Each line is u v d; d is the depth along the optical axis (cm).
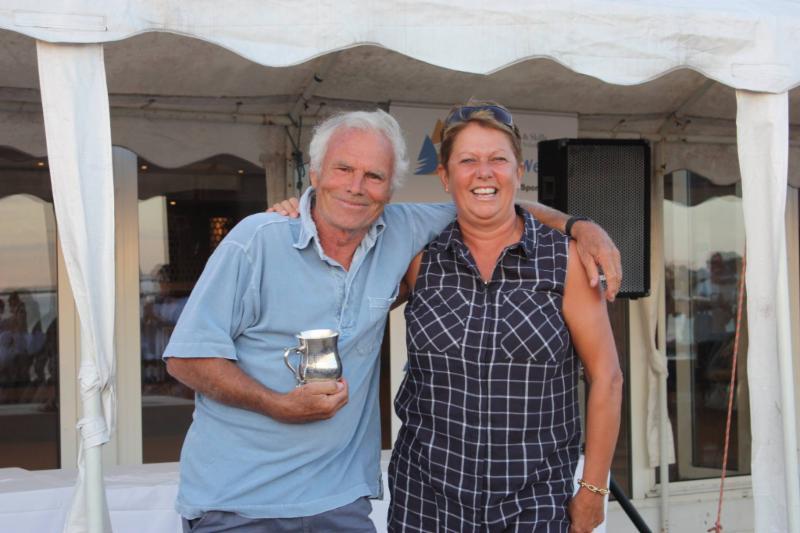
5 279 391
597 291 202
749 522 493
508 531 193
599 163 360
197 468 195
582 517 203
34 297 396
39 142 354
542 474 195
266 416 190
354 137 192
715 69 268
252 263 192
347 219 192
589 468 201
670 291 491
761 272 277
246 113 376
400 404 210
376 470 208
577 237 206
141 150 364
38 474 318
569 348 202
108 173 224
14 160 385
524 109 405
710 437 497
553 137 411
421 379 201
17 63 303
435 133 390
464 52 246
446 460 194
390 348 430
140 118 362
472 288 199
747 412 502
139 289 406
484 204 196
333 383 184
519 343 192
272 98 371
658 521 470
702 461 495
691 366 494
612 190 361
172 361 190
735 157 454
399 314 429
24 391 397
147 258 407
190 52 300
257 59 232
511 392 193
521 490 194
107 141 224
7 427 395
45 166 394
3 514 275
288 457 191
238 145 382
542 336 193
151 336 409
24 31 212
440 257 205
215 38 229
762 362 278
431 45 244
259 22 232
